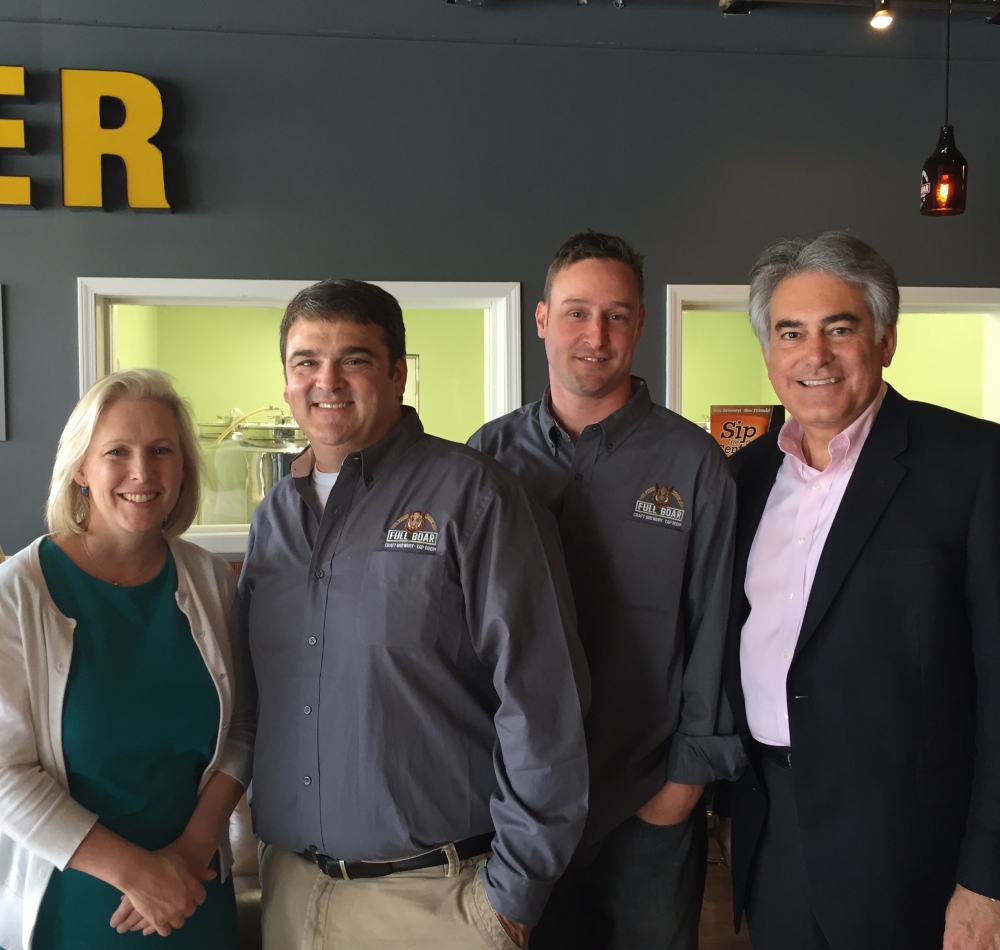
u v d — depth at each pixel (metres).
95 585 1.43
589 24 3.33
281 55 3.19
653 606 1.63
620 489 1.67
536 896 1.36
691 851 1.72
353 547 1.45
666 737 1.65
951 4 3.36
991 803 1.32
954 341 4.66
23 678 1.34
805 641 1.47
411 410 1.57
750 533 1.63
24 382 3.13
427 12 3.25
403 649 1.39
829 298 1.48
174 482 1.47
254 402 5.50
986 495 1.39
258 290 3.20
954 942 1.32
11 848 1.39
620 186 3.37
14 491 3.14
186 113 3.16
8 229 3.12
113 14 3.11
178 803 1.43
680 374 3.41
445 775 1.41
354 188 3.24
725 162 3.41
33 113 3.09
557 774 1.38
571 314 1.66
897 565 1.42
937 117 3.52
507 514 1.44
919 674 1.40
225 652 1.52
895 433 1.50
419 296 3.28
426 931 1.38
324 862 1.43
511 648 1.39
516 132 3.31
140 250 3.16
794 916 1.53
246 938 1.93
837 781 1.44
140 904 1.31
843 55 3.46
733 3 3.32
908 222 3.52
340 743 1.40
